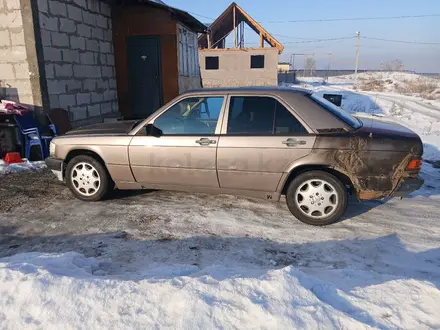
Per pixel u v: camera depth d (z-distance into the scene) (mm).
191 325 2121
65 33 8500
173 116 4672
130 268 3354
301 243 3920
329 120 4219
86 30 9484
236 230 4242
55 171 5297
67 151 5109
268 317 2166
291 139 4184
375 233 4160
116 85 11422
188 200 5258
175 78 11320
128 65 11312
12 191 5613
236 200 5254
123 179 4938
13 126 7324
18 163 7043
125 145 4762
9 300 2385
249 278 2564
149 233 4168
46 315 2258
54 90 8125
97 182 5078
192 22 12555
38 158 7473
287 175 4273
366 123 4605
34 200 5254
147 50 11195
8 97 7812
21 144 7453
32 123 7523
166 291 2434
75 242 3955
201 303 2281
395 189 4125
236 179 4461
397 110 18359
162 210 4871
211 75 32375
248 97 4426
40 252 3570
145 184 4910
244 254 3672
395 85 41656
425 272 3316
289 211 4832
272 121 4324
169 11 10719
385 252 3715
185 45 12656
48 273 2637
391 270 3359
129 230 4254
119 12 10961
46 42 7789
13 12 7391
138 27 11023
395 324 2164
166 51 11148
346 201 4199
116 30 11078
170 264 3434
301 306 2268
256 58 32156
